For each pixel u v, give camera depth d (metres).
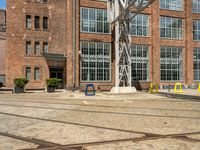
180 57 40.16
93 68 34.78
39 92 30.89
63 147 6.72
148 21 37.97
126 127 9.33
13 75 33.25
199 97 21.80
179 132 8.47
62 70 35.59
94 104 17.61
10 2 33.53
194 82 40.53
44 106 16.25
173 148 6.56
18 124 10.00
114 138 7.65
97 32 35.19
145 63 37.56
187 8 40.06
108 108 15.25
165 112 13.44
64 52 35.94
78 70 33.69
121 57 31.20
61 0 36.19
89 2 34.91
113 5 31.78
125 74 31.36
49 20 35.44
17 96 24.86
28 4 34.34
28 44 34.31
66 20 34.91
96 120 10.90
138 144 6.95
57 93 29.23
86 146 6.80
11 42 33.34
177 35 39.97
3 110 14.32
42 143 7.13
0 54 42.66
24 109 14.70
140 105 17.02
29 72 34.03
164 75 38.75
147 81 37.44
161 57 38.66
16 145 6.93
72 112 13.42
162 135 8.03
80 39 34.19
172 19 39.62
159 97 24.53
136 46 37.03
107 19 35.50
